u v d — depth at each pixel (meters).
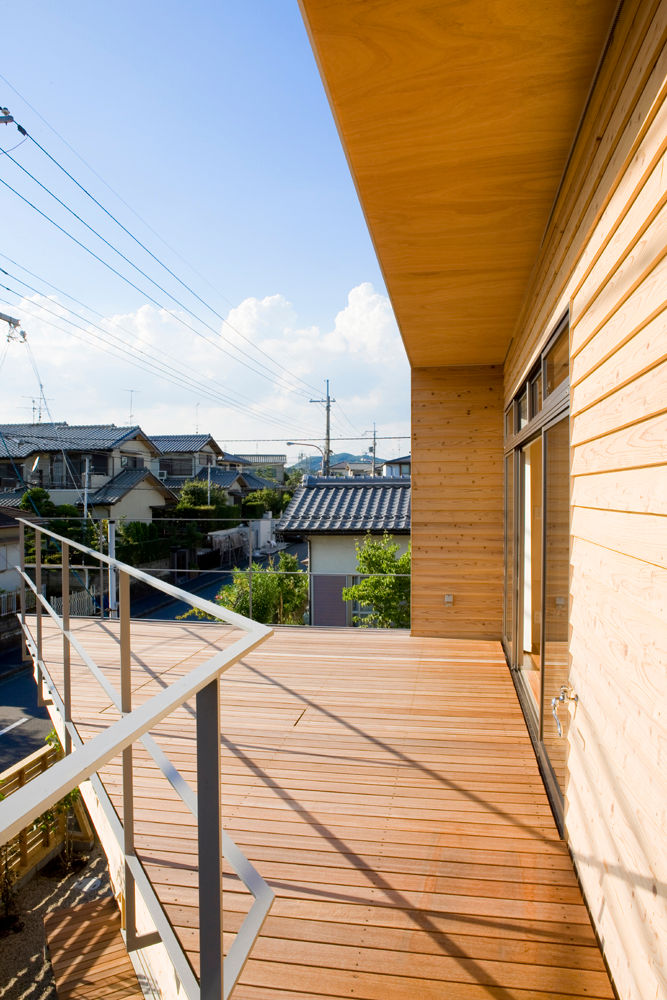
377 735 2.96
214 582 18.30
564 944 1.58
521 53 1.45
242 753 2.77
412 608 5.09
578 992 1.42
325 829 2.14
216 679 0.83
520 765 2.64
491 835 2.10
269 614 9.64
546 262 2.49
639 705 1.26
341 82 1.54
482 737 2.94
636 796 1.27
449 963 1.52
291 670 4.06
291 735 2.97
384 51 1.40
